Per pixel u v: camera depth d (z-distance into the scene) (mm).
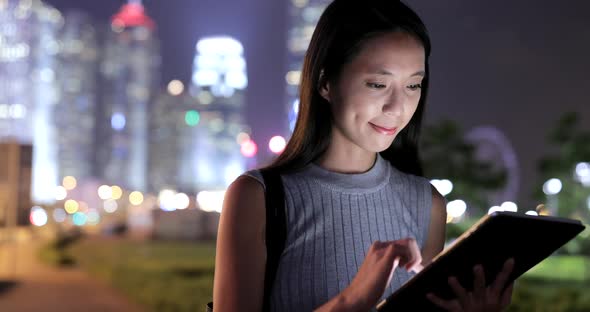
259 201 2002
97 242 35469
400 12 2033
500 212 1582
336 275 2035
